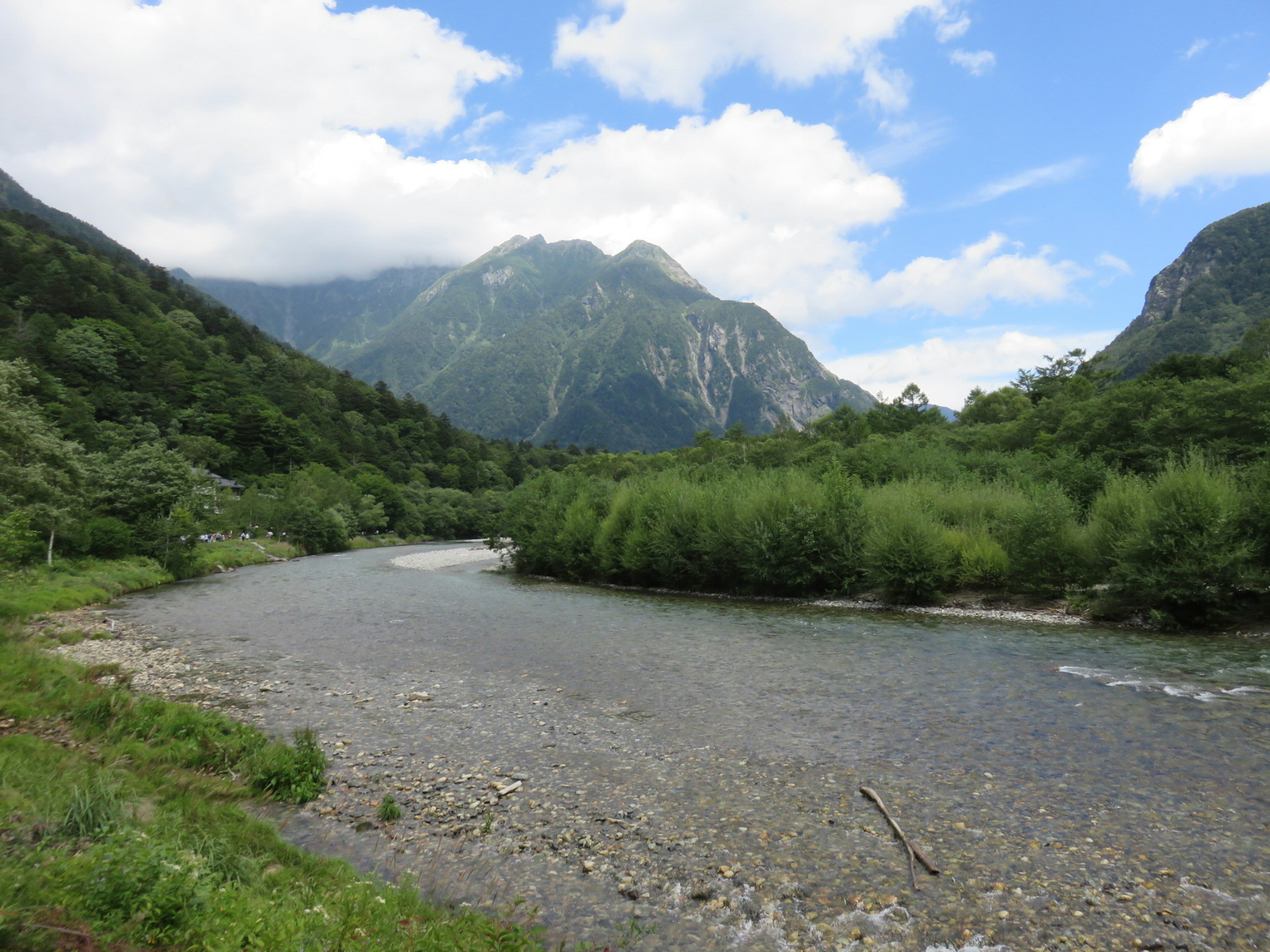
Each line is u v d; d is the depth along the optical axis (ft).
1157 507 88.69
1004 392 353.72
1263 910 26.00
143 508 192.85
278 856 29.76
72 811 27.58
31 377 138.10
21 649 67.00
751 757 43.57
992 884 28.35
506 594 139.85
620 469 514.27
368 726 51.06
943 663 67.92
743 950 24.49
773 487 137.90
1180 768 39.42
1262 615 83.05
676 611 111.75
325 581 169.78
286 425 515.50
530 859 31.42
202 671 69.36
